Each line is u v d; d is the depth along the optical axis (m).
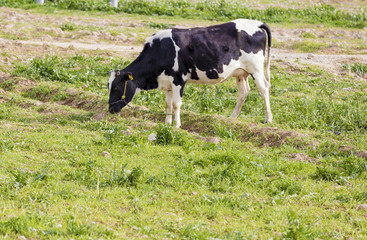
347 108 17.55
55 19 33.41
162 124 14.02
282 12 40.00
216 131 15.12
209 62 15.69
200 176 11.46
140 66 15.79
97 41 29.06
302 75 23.97
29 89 19.53
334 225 9.44
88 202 9.59
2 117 15.81
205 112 17.61
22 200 9.48
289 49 30.70
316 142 14.14
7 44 25.27
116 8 37.44
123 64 23.14
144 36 30.53
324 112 17.16
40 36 28.72
